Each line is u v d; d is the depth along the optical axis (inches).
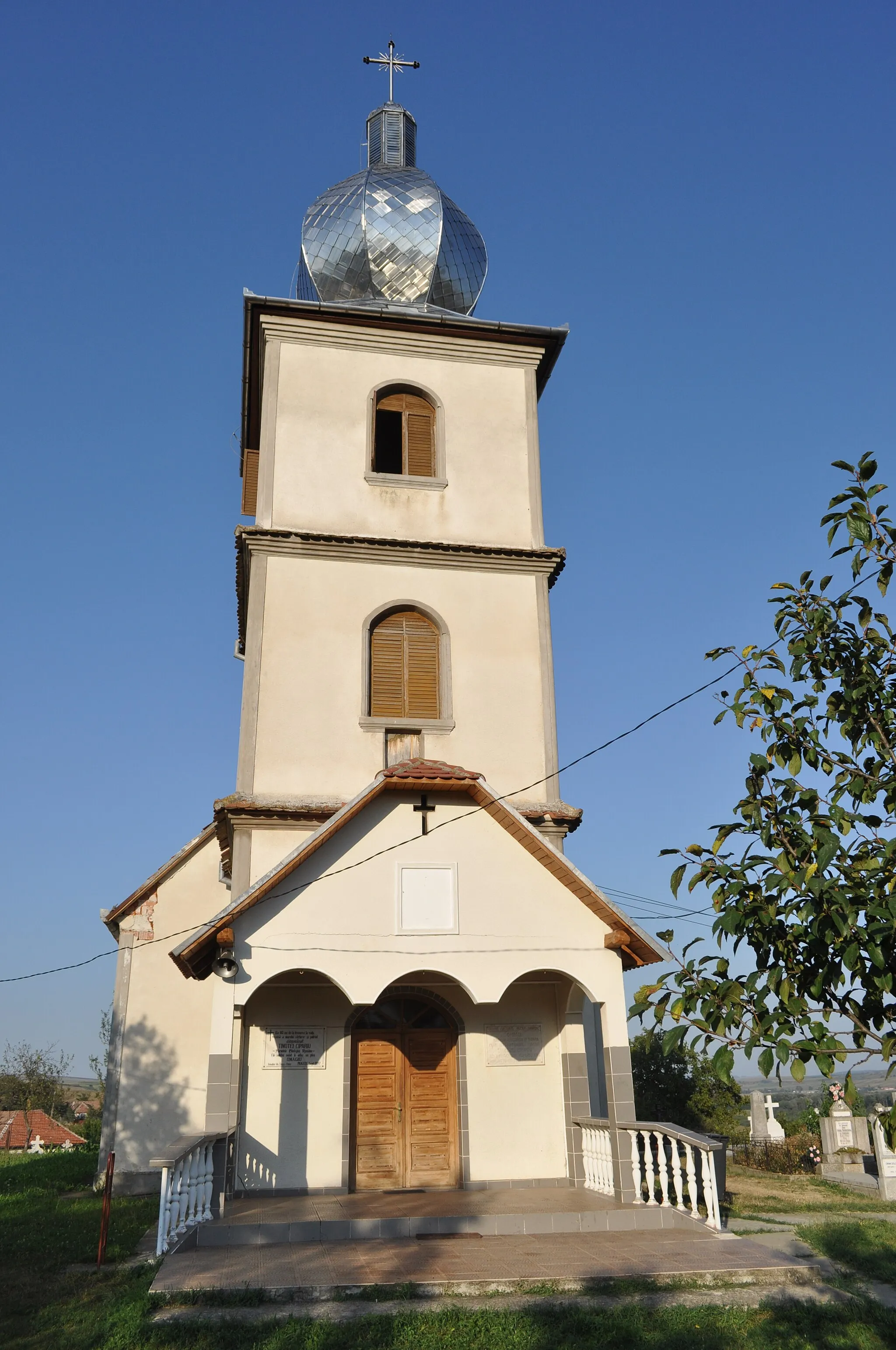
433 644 759.7
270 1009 649.6
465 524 795.4
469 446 818.2
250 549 749.9
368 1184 636.7
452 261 905.5
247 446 967.6
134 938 837.8
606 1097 730.2
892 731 236.5
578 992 664.4
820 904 196.5
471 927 582.6
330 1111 636.1
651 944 574.2
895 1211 666.2
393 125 1015.0
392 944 570.6
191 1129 796.0
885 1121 197.3
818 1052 197.3
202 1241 491.2
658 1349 370.0
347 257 896.3
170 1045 815.1
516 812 593.6
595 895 586.6
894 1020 205.2
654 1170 623.2
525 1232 520.1
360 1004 557.0
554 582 816.9
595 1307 406.3
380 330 831.1
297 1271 434.9
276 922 560.4
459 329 837.8
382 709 737.0
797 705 242.2
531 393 846.5
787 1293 429.4
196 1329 374.3
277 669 721.6
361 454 794.2
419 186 914.1
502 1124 655.1
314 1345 362.0
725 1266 446.9
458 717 738.2
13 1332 381.7
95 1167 869.2
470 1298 414.6
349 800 663.8
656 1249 480.1
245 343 849.5
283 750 703.1
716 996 210.4
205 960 573.6
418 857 588.4
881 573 242.1
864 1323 398.0
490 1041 669.9
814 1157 861.2
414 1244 492.4
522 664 761.6
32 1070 2044.8
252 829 673.6
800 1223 614.2
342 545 756.0
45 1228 570.3
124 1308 391.2
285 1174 620.7
